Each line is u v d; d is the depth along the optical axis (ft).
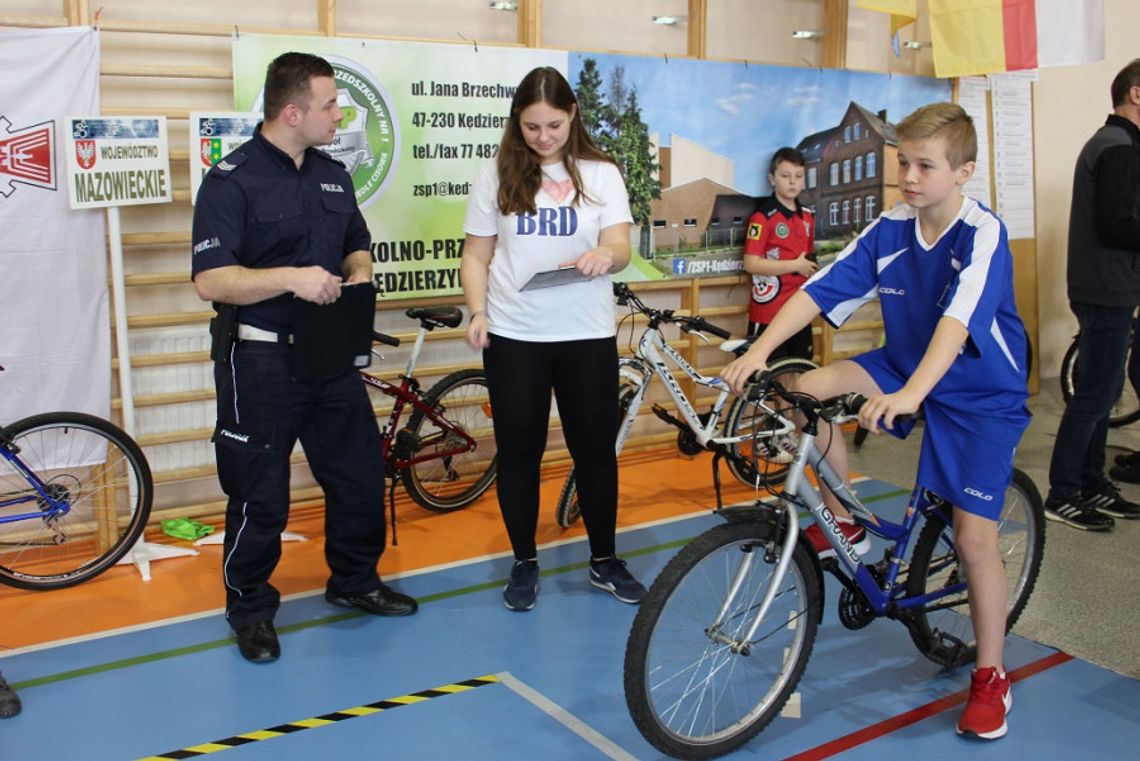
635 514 14.33
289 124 9.43
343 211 10.11
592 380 10.66
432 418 13.84
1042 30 17.69
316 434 10.49
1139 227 12.50
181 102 13.35
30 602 11.37
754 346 8.46
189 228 13.55
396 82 13.85
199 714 8.96
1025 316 21.57
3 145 11.58
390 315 14.87
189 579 12.05
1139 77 12.67
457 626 10.75
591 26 16.48
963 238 8.05
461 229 14.73
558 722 8.84
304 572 12.28
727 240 17.11
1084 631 10.73
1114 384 13.30
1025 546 9.98
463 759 8.25
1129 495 15.19
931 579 9.97
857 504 8.63
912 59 20.26
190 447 13.70
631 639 7.61
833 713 9.07
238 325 9.71
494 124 14.74
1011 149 20.71
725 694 9.12
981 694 8.67
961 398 8.29
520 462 10.93
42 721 8.83
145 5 12.93
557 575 12.12
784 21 18.40
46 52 11.64
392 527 13.38
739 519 7.79
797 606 8.45
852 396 7.67
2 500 11.44
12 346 12.03
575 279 9.87
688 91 16.26
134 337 13.24
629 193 15.97
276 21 13.87
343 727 8.73
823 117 17.75
